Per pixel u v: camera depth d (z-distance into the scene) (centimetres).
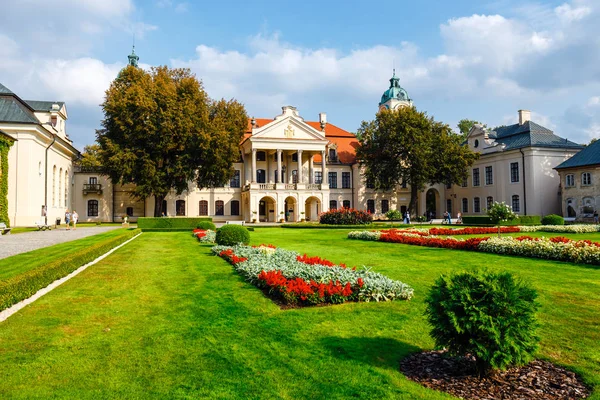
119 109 4294
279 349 622
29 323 746
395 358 585
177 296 948
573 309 823
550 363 562
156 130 4241
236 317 783
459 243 1847
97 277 1166
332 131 6581
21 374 541
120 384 514
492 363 488
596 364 557
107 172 4488
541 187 4834
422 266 1352
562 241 1630
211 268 1330
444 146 4969
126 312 820
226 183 5359
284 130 5538
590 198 4344
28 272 985
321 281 939
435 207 7069
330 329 707
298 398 475
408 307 837
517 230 2981
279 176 5491
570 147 4947
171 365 569
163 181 4425
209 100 5159
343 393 484
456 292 517
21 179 3691
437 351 610
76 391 497
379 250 1839
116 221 5488
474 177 5738
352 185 6162
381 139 5153
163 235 2911
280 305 872
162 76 4631
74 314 803
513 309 494
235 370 552
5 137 3428
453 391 483
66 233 2914
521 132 5159
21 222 3675
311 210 5966
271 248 1650
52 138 4156
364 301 886
